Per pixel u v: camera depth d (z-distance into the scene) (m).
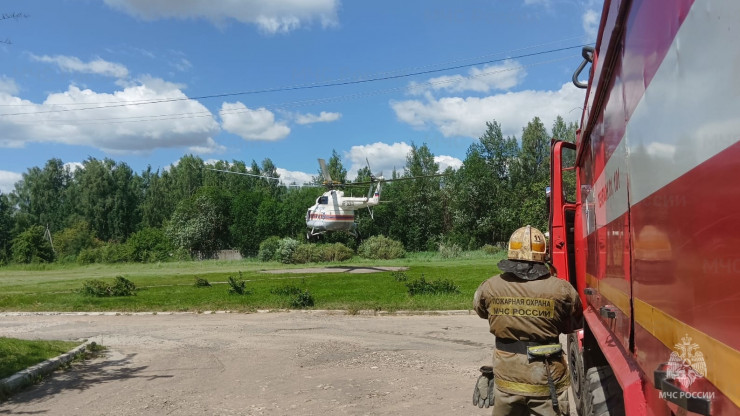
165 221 90.81
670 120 2.13
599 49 3.97
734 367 1.55
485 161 74.50
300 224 79.06
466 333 12.42
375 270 38.31
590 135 5.17
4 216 94.44
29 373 8.23
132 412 6.62
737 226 1.52
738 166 1.50
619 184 3.31
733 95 1.52
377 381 7.95
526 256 3.79
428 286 20.12
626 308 3.12
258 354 10.28
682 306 2.01
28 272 50.81
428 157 79.94
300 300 17.66
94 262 67.75
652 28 2.39
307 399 7.04
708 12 1.71
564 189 7.20
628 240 3.04
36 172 104.88
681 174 1.99
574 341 6.07
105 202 96.69
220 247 83.31
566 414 3.65
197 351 10.74
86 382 8.22
